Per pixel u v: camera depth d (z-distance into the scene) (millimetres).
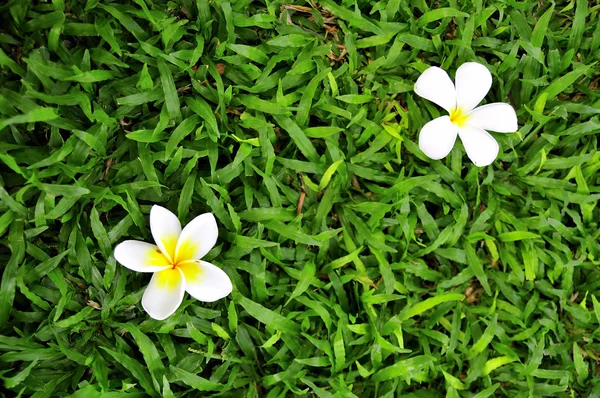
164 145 743
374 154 771
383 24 775
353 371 759
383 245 758
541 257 787
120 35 746
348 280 758
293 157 763
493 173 789
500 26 798
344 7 771
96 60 733
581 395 790
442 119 750
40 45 728
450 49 792
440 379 779
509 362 777
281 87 750
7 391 721
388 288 756
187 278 710
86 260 726
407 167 783
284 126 753
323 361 749
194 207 747
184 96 752
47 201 719
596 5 807
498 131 761
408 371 750
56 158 715
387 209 759
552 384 789
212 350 732
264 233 759
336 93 766
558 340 788
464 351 775
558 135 793
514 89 800
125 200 736
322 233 750
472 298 794
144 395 732
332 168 753
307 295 757
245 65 755
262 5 773
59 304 713
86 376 739
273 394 746
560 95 809
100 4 734
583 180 787
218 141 753
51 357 718
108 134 740
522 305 789
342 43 780
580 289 800
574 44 800
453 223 781
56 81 726
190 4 757
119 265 732
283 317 742
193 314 738
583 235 791
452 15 775
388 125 774
